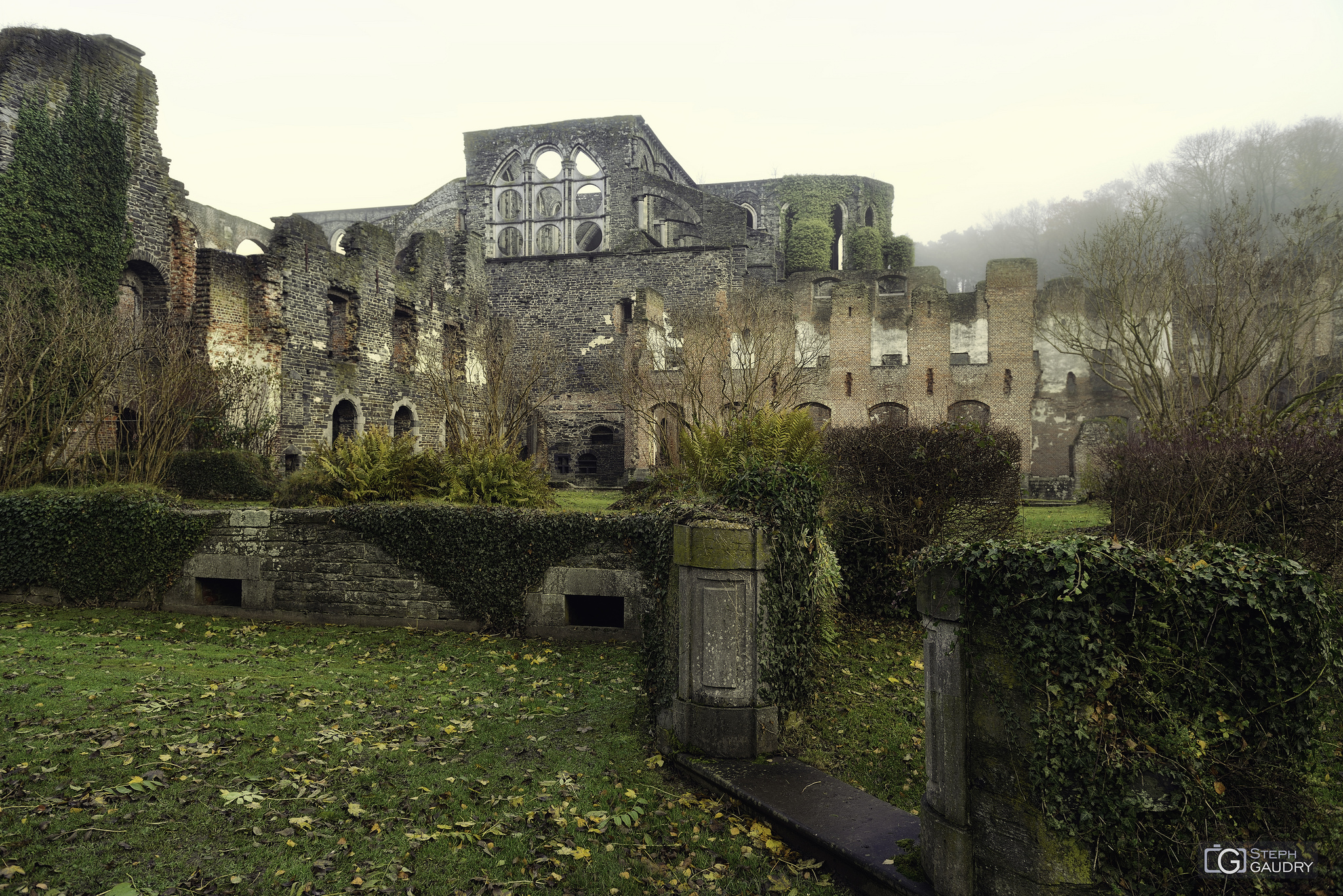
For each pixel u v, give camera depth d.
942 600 3.36
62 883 3.23
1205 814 2.90
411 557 8.61
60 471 11.89
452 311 29.27
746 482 5.27
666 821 4.16
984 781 3.19
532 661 7.29
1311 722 2.93
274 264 20.47
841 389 29.12
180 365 13.95
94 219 17.23
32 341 12.26
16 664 6.31
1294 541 6.92
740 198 43.25
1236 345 13.11
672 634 5.09
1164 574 2.96
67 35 16.86
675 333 30.78
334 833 3.82
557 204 37.81
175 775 4.29
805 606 5.59
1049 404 27.34
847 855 3.62
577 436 33.28
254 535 9.05
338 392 22.70
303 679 6.39
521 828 3.98
